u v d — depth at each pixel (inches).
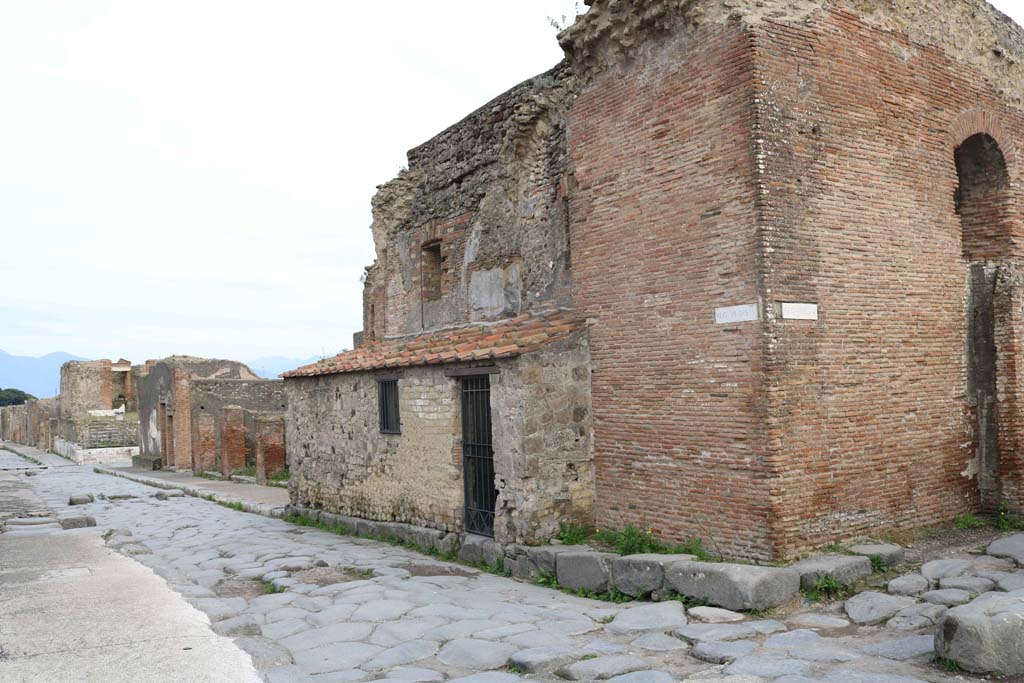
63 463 1907.0
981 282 494.3
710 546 412.2
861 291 426.3
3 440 3700.8
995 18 514.9
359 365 653.3
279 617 368.5
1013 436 481.4
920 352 454.9
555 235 562.6
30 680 271.1
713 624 333.7
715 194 410.9
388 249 799.7
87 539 610.9
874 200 434.9
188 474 1371.8
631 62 458.6
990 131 499.8
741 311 397.7
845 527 411.2
